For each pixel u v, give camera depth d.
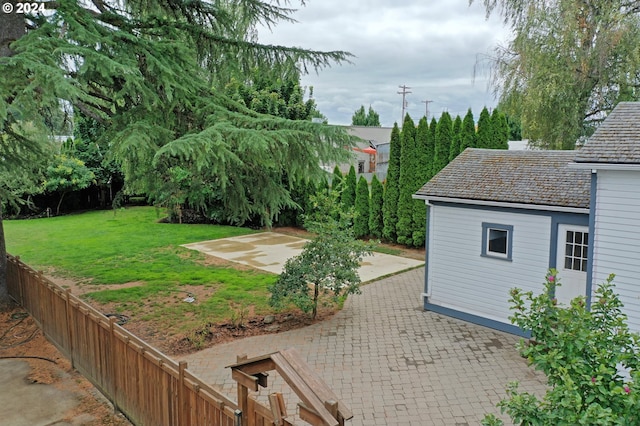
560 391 2.82
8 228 18.42
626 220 6.35
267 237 17.28
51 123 8.55
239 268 12.62
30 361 6.75
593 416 2.54
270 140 6.95
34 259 13.28
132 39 7.12
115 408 5.49
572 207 7.46
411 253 15.21
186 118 8.26
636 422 2.61
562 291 7.78
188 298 9.89
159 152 6.01
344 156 7.65
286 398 5.96
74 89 5.34
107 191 24.12
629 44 12.98
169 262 13.12
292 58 8.64
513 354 7.41
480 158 10.26
